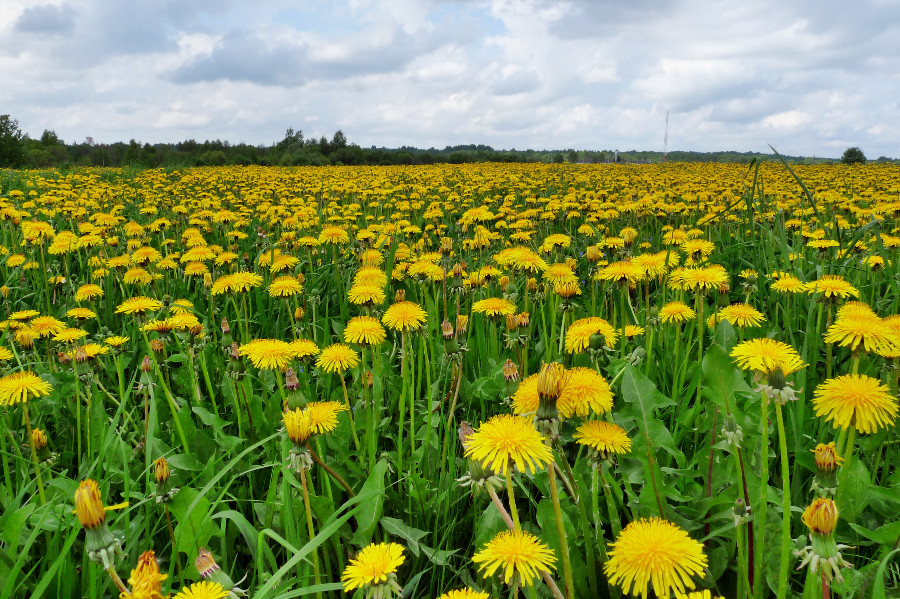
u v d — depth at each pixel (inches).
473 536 91.9
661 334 157.5
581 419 98.7
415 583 80.8
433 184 700.7
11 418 127.0
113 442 105.7
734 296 209.6
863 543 81.2
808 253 258.7
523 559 59.9
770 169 954.1
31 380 106.3
